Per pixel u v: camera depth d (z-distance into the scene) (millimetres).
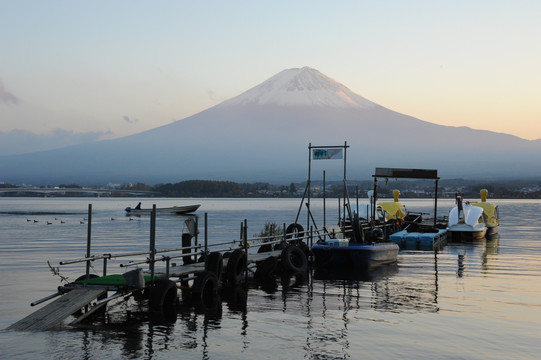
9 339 13227
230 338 13531
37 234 49562
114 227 61938
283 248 26125
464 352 12484
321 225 62250
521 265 27000
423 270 25391
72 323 14891
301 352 12469
